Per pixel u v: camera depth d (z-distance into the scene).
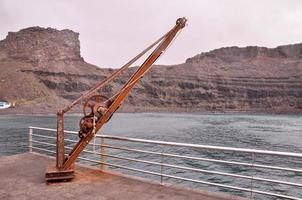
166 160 42.31
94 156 38.22
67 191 6.58
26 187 6.86
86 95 7.49
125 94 7.61
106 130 105.75
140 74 7.55
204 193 6.39
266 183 29.19
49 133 86.75
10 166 8.73
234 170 36.66
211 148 6.12
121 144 57.09
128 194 6.38
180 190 6.61
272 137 86.12
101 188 6.77
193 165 39.41
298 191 26.22
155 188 6.75
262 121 187.25
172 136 85.75
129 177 7.57
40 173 8.02
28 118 191.75
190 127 125.25
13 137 75.88
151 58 7.53
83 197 6.22
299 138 83.50
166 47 7.56
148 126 129.25
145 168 34.50
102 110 7.48
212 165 40.00
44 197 6.23
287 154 5.21
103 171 8.12
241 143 71.19
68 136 72.44
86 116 7.49
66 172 7.25
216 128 120.94
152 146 56.41
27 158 9.74
